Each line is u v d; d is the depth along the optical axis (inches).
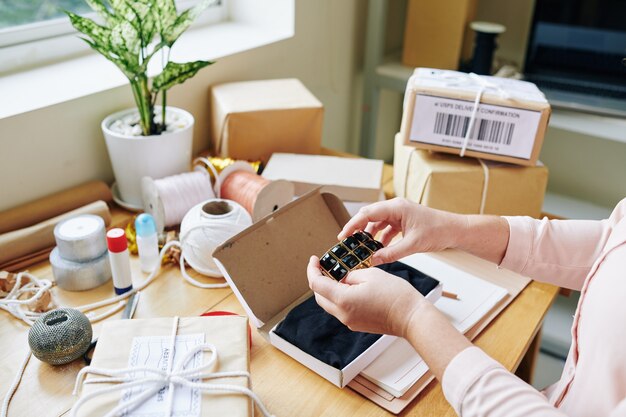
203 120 52.5
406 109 41.7
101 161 45.1
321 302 26.1
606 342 22.1
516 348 32.2
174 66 39.8
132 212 43.4
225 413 22.7
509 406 20.0
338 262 27.4
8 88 42.9
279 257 33.4
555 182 80.8
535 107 38.9
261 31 60.9
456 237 31.0
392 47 76.9
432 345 22.1
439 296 34.4
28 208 39.1
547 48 63.4
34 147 39.9
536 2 61.8
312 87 66.1
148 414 22.4
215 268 36.2
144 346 25.8
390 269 34.8
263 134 48.3
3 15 45.9
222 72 52.7
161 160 42.1
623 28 59.3
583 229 31.0
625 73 61.2
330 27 65.3
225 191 42.0
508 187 40.7
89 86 43.9
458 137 41.2
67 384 28.6
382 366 29.8
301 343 29.9
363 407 27.9
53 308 33.5
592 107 57.5
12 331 32.1
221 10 63.5
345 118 75.0
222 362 25.0
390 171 52.2
